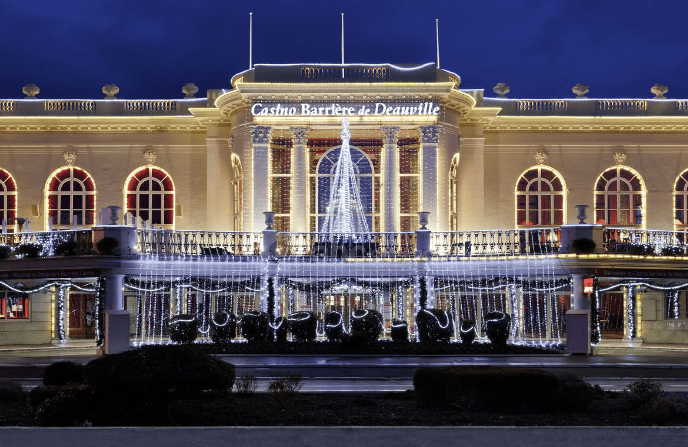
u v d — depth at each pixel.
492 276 26.94
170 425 11.05
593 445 8.53
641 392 12.34
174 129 36.28
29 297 31.64
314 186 34.53
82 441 8.42
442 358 21.98
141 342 29.25
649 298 32.44
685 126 36.44
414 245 29.33
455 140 34.16
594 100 36.84
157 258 26.39
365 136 34.47
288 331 25.83
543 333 33.00
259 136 32.44
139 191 36.22
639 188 36.56
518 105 36.69
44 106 36.38
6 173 36.03
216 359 11.54
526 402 12.05
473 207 35.25
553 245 26.84
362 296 31.80
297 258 27.81
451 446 8.55
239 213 34.22
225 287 28.45
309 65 32.75
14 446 8.38
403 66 32.69
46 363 20.97
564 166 36.44
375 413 11.90
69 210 36.03
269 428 8.53
